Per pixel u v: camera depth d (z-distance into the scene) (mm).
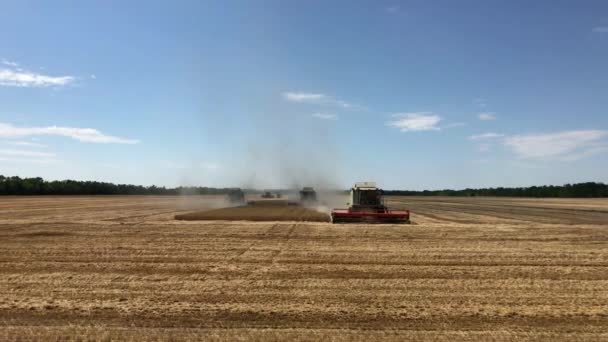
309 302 11922
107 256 18781
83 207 59344
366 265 16953
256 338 9227
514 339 9234
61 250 20250
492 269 16219
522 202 93312
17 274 15391
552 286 13734
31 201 78312
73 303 11812
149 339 9188
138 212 48094
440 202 94062
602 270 16125
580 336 9398
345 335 9398
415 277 14922
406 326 10070
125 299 12234
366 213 33375
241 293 12805
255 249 20594
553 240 23969
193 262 17547
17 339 9172
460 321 10422
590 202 92438
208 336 9328
